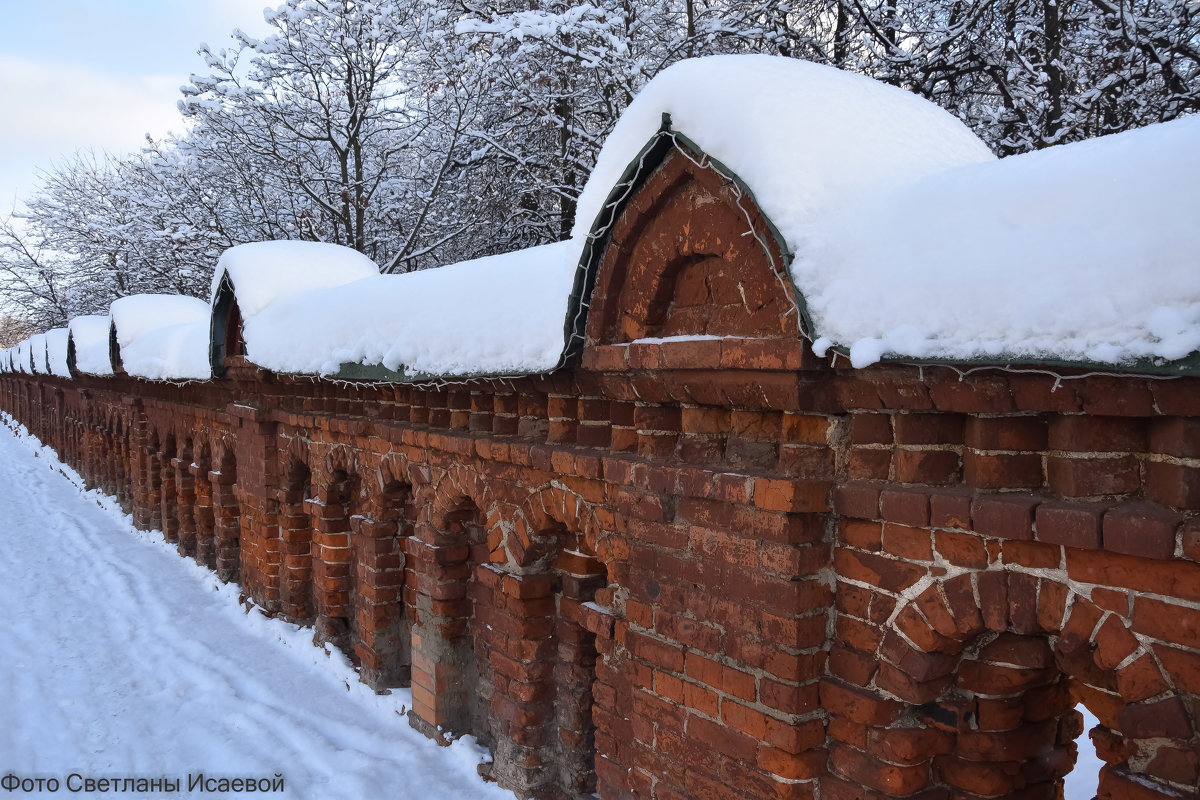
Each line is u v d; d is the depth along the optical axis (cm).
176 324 1067
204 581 978
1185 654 197
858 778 275
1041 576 224
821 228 252
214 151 1375
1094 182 197
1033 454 232
